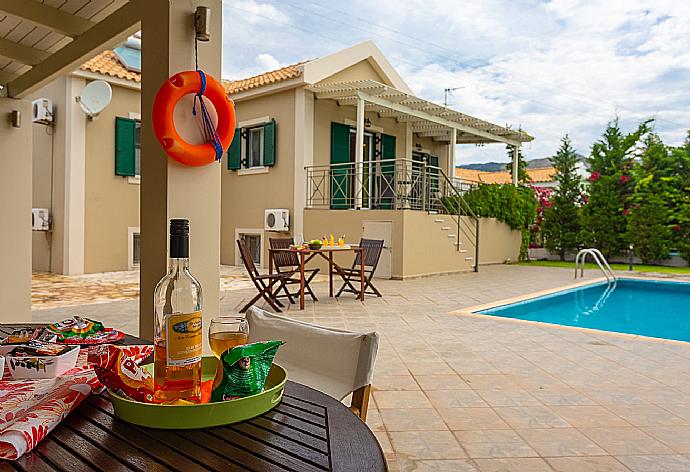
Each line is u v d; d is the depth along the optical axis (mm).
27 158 5168
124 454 872
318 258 11258
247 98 12250
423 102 12000
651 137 17453
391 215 10492
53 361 1295
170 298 1062
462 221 12875
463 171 31625
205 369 1328
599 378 3922
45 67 4254
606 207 17000
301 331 1772
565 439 2791
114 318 6020
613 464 2506
